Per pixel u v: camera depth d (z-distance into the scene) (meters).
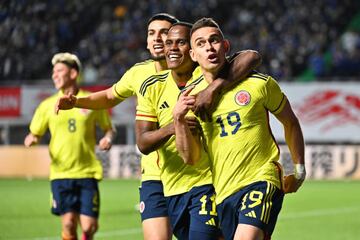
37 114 21.39
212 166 13.37
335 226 28.75
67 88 21.42
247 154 13.02
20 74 59.94
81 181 20.89
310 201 38.31
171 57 14.24
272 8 69.06
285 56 63.84
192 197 14.49
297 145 13.59
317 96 53.97
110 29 68.75
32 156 54.91
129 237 25.73
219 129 13.12
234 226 13.15
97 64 66.19
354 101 53.25
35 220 30.45
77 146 20.91
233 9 70.75
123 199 39.12
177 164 14.58
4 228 27.98
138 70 15.56
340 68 63.53
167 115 14.48
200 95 13.02
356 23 69.38
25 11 56.19
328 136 53.78
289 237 25.78
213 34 12.98
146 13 70.31
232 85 13.16
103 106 16.27
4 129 58.12
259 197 12.80
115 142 56.81
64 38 66.31
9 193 42.44
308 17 67.81
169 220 15.15
